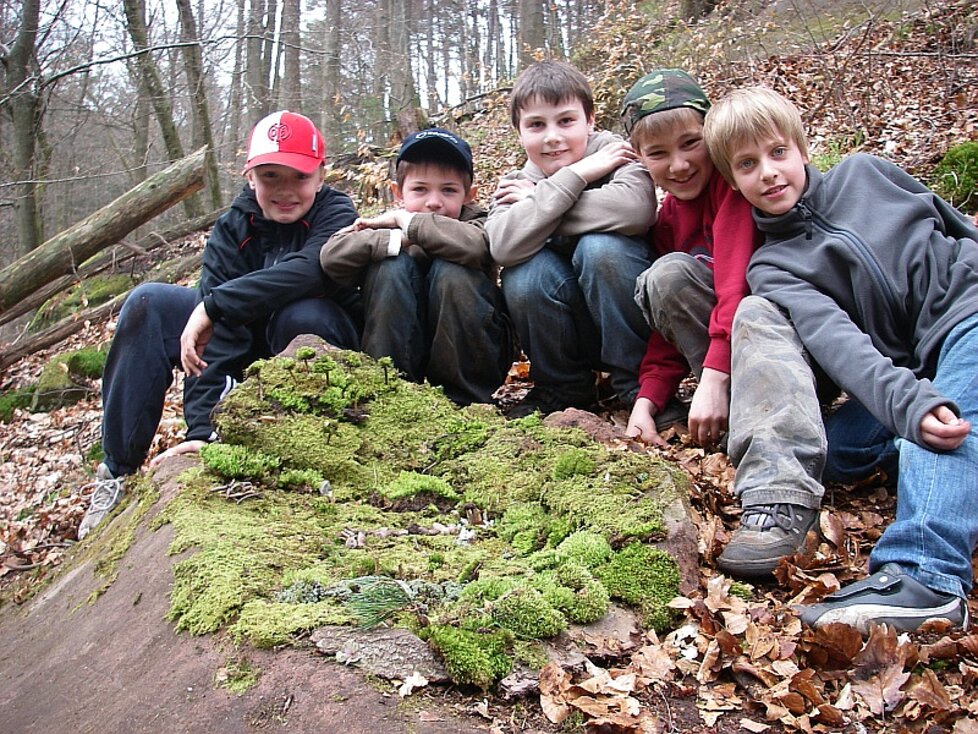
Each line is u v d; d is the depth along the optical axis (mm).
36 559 4379
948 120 6121
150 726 1590
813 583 1956
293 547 2027
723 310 2627
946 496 1870
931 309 2312
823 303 2332
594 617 1807
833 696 1659
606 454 2436
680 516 2162
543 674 1585
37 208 12148
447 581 1875
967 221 2576
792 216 2494
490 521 2299
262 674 1586
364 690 1510
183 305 3289
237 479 2391
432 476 2473
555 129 3188
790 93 7730
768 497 2084
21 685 2027
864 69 7555
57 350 8406
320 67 17641
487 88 12055
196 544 2020
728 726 1572
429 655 1595
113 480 3160
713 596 1917
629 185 3025
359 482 2453
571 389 3223
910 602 1777
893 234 2416
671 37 9883
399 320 3062
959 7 7953
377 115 14484
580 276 3039
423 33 21984
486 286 3113
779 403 2174
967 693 1646
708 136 2564
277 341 3127
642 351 3100
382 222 3154
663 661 1707
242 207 3279
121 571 2176
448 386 3227
